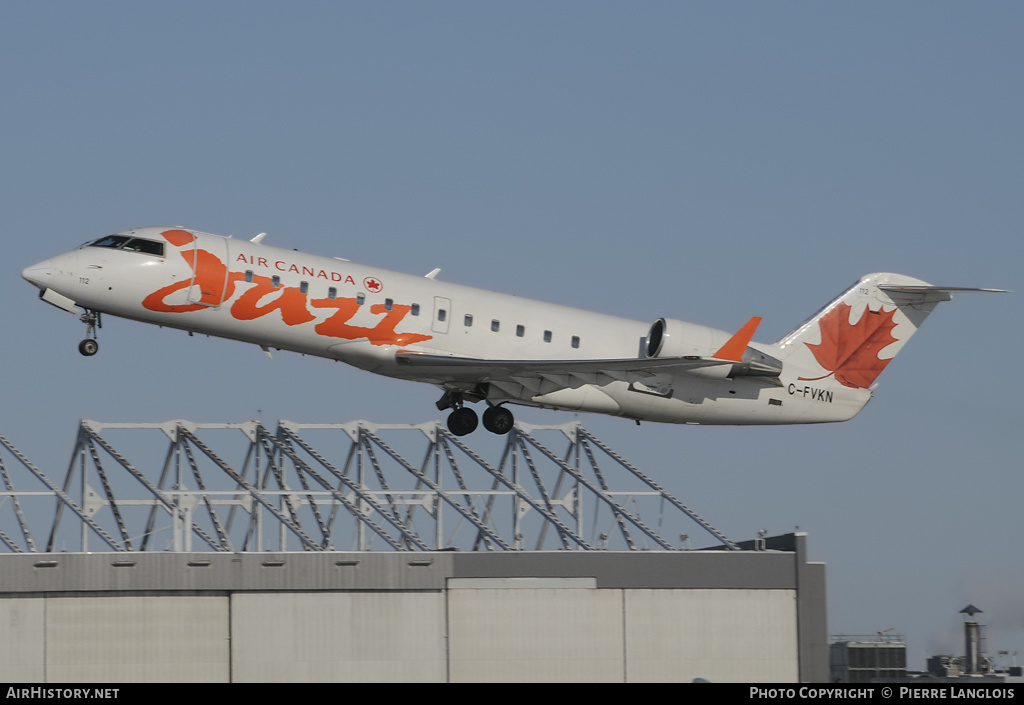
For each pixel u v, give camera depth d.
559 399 144.00
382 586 122.12
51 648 116.56
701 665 126.81
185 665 118.38
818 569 130.12
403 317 135.12
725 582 128.38
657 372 144.12
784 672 128.00
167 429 143.50
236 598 119.88
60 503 136.62
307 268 132.00
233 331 130.25
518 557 124.81
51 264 125.94
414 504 144.38
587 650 124.88
